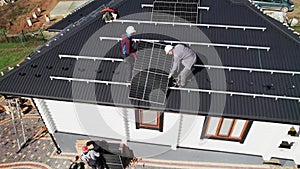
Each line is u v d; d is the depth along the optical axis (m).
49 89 11.95
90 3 20.95
